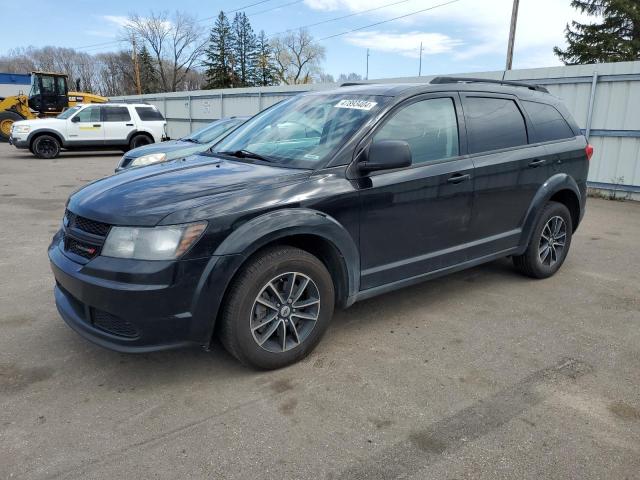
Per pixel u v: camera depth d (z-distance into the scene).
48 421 2.69
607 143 10.14
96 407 2.82
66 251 3.10
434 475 2.32
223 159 3.80
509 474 2.33
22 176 12.86
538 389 3.04
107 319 2.90
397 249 3.67
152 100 27.11
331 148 3.43
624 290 4.76
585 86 10.28
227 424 2.68
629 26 34.75
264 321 3.10
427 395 2.97
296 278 3.20
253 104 20.38
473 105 4.18
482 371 3.25
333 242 3.26
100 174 13.52
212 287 2.83
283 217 3.01
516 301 4.45
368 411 2.81
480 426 2.68
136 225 2.76
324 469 2.36
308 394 2.97
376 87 4.02
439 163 3.82
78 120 17.47
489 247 4.35
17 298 4.40
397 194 3.54
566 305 4.37
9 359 3.33
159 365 3.28
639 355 3.49
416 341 3.65
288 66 65.19
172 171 3.49
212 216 2.83
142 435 2.59
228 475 2.32
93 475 2.30
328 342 3.62
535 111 4.74
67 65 81.50
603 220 8.09
